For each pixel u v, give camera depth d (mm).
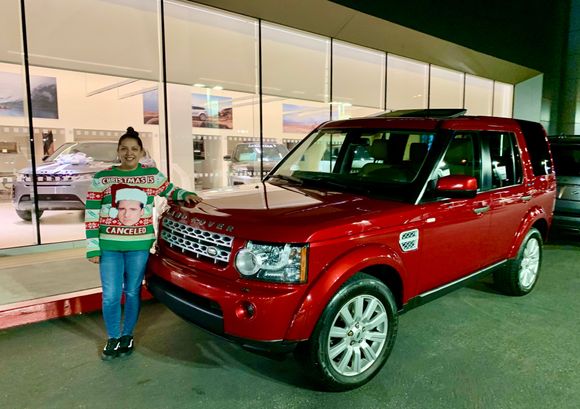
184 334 3891
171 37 7902
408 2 9938
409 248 3234
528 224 4652
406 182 3467
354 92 10727
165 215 3494
